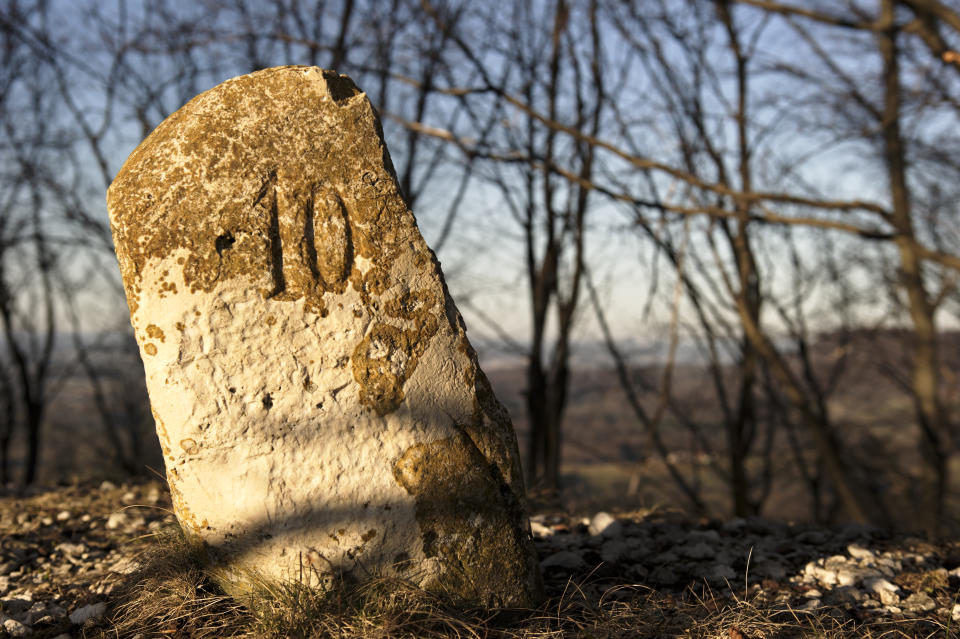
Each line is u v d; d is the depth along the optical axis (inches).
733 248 110.3
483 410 31.3
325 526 29.8
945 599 35.3
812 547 44.6
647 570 39.4
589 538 44.6
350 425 29.9
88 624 30.5
